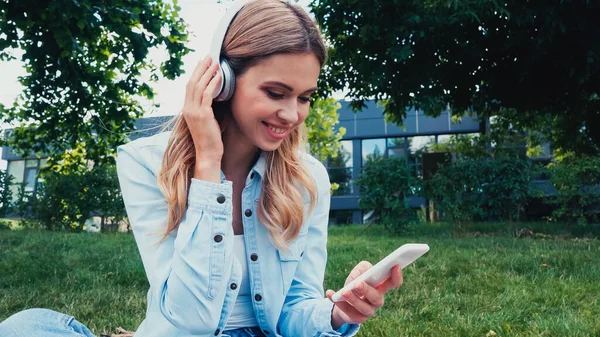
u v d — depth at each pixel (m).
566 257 5.30
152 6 7.02
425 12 8.41
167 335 1.34
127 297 3.77
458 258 5.41
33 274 4.48
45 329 1.23
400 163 9.84
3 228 11.36
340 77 10.84
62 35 5.74
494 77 10.09
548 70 9.56
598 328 2.95
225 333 1.46
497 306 3.48
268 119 1.30
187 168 1.40
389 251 6.22
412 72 9.34
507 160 9.59
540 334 2.86
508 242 7.25
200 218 1.29
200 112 1.33
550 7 7.96
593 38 8.09
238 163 1.52
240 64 1.29
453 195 9.57
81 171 11.84
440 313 3.33
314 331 1.47
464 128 17.95
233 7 1.33
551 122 11.98
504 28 8.95
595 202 9.80
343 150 19.80
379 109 19.11
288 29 1.25
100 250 6.20
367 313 1.38
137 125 8.77
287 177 1.52
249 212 1.49
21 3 5.48
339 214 19.67
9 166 22.39
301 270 1.59
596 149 11.38
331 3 8.86
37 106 8.12
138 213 1.41
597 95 10.37
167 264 1.33
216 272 1.26
